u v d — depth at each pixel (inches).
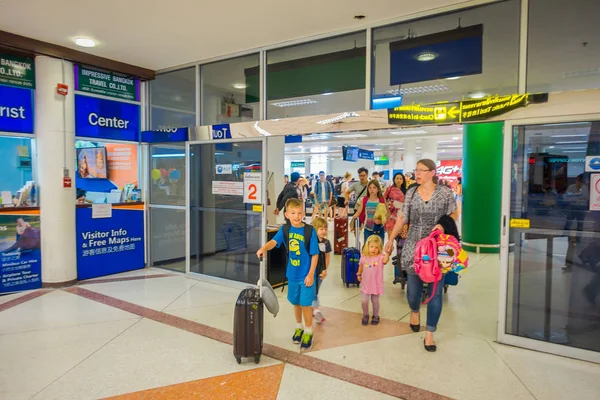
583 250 136.1
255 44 207.9
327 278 239.6
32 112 211.8
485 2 153.8
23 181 217.0
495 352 140.2
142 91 260.2
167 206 255.0
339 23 179.8
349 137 644.1
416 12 168.1
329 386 117.2
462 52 161.9
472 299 200.8
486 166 312.5
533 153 141.3
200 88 237.0
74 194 224.7
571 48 140.0
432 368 128.0
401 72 176.6
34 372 125.2
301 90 201.6
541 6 144.2
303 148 927.0
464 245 328.5
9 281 206.4
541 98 136.6
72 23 180.1
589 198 134.2
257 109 215.5
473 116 148.7
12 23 180.4
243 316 128.6
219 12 167.5
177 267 259.0
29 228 211.8
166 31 189.3
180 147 249.1
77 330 158.7
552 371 126.6
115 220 248.8
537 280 142.9
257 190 209.8
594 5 135.9
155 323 166.6
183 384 118.3
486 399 110.7
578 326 137.3
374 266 162.7
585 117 131.1
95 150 238.5
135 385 117.8
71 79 220.5
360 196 238.5
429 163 141.3
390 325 164.4
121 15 171.2
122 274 249.8
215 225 230.4
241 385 117.8
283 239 144.5
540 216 141.4
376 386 117.1
